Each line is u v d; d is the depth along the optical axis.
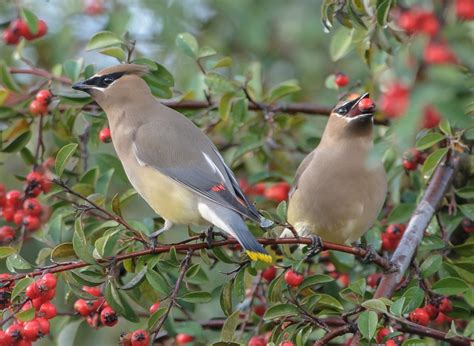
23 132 11.57
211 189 10.18
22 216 11.37
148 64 11.62
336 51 11.89
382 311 8.85
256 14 15.45
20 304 8.94
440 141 10.58
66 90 11.97
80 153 11.99
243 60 16.12
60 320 11.40
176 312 13.07
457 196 11.33
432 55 7.65
